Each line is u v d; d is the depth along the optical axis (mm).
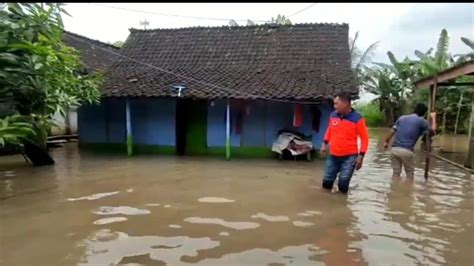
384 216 6035
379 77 24750
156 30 16938
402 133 8742
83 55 15914
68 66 9383
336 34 14914
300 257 4406
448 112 20297
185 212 6219
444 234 5215
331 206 6609
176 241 4906
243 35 15781
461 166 10594
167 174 9602
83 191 7719
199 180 8875
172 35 16453
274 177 9273
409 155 8672
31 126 7820
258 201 6949
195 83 12641
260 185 8344
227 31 16156
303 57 14023
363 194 7492
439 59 20641
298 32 15352
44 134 8953
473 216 6051
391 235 5160
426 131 8750
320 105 12336
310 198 7168
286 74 13094
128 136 12859
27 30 7934
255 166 10891
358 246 4758
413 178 9000
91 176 9281
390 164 11227
